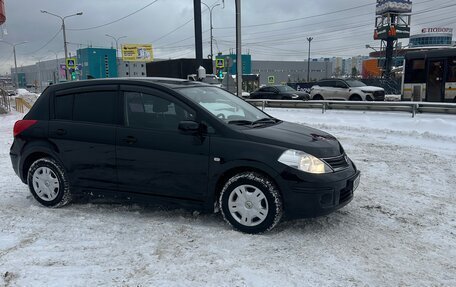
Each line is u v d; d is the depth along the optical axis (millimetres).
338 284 3471
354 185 4762
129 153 5023
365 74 95000
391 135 11781
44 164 5539
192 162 4707
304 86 50688
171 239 4383
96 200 5848
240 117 5184
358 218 5055
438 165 7945
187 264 3812
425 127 11938
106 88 5340
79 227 4781
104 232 4621
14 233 4633
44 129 5570
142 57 85438
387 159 8562
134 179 5051
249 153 4465
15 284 3477
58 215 5223
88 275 3623
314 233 4555
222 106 5215
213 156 4605
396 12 62625
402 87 21375
